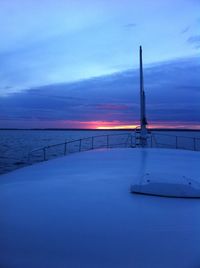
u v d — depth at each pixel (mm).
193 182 4469
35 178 5984
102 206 3816
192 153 10336
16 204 3930
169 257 2445
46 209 3699
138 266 2305
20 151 50938
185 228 3057
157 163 7852
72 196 4352
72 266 2309
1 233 2912
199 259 2418
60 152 36656
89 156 9664
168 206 3771
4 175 6660
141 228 3053
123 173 6324
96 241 2736
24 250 2561
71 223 3189
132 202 3971
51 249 2580
